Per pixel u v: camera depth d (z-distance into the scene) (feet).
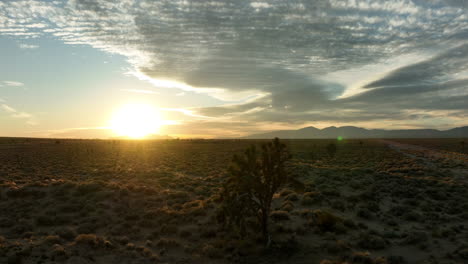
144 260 51.75
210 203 88.43
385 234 65.46
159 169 178.19
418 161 225.56
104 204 81.97
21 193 85.92
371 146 457.68
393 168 178.81
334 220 69.46
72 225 69.15
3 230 63.31
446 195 104.58
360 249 57.77
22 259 47.52
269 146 60.18
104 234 64.54
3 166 170.91
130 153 303.68
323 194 103.40
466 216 78.48
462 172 167.22
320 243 60.23
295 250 56.39
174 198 96.17
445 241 61.46
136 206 84.48
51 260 48.06
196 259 53.67
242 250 56.44
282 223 71.26
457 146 456.04
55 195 87.56
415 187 118.62
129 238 63.31
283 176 59.00
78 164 196.65
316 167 175.83
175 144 523.29
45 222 68.59
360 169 162.20
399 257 52.08
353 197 98.07
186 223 73.41
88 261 49.62
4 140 452.76
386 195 105.70
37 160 212.23
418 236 61.87
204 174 161.99
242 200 59.00
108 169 169.27
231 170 59.36
